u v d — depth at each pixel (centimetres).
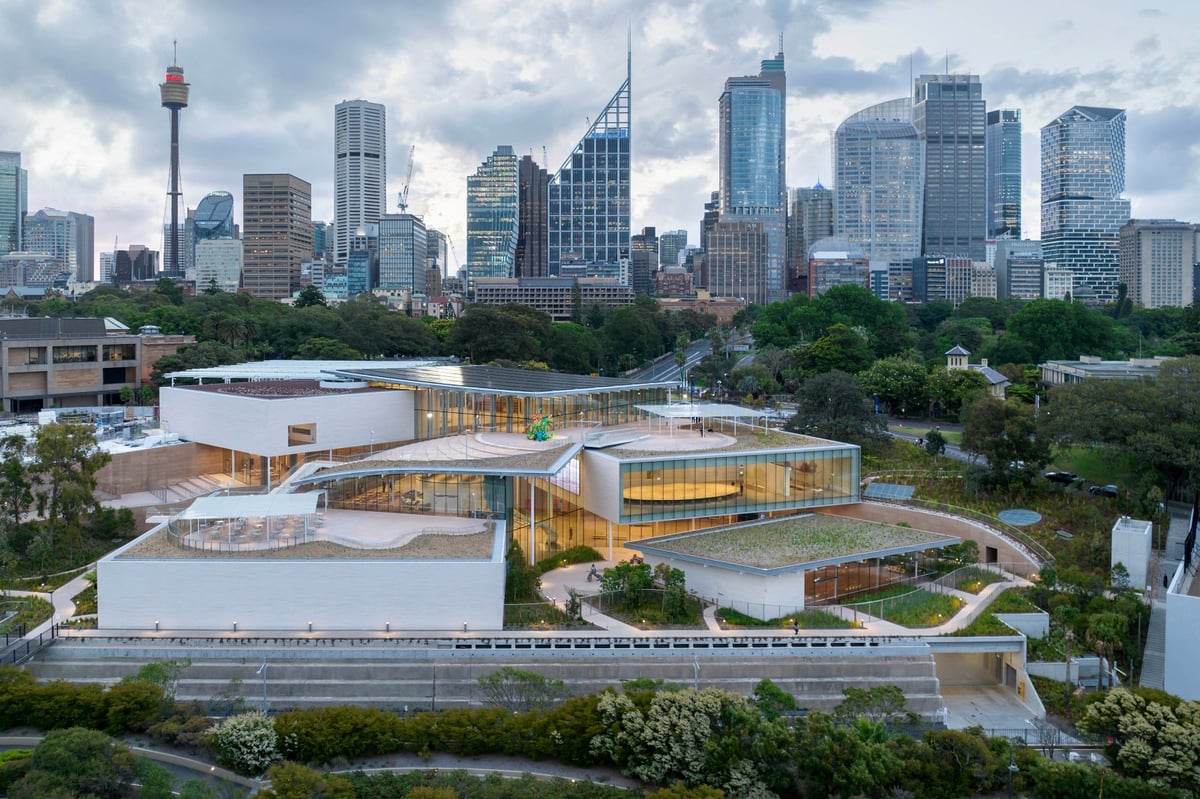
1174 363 11025
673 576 8375
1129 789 5597
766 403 19700
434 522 9006
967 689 7988
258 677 6869
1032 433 11381
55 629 7356
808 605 8512
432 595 7562
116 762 5306
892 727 6512
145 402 19338
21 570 9112
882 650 7431
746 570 8238
